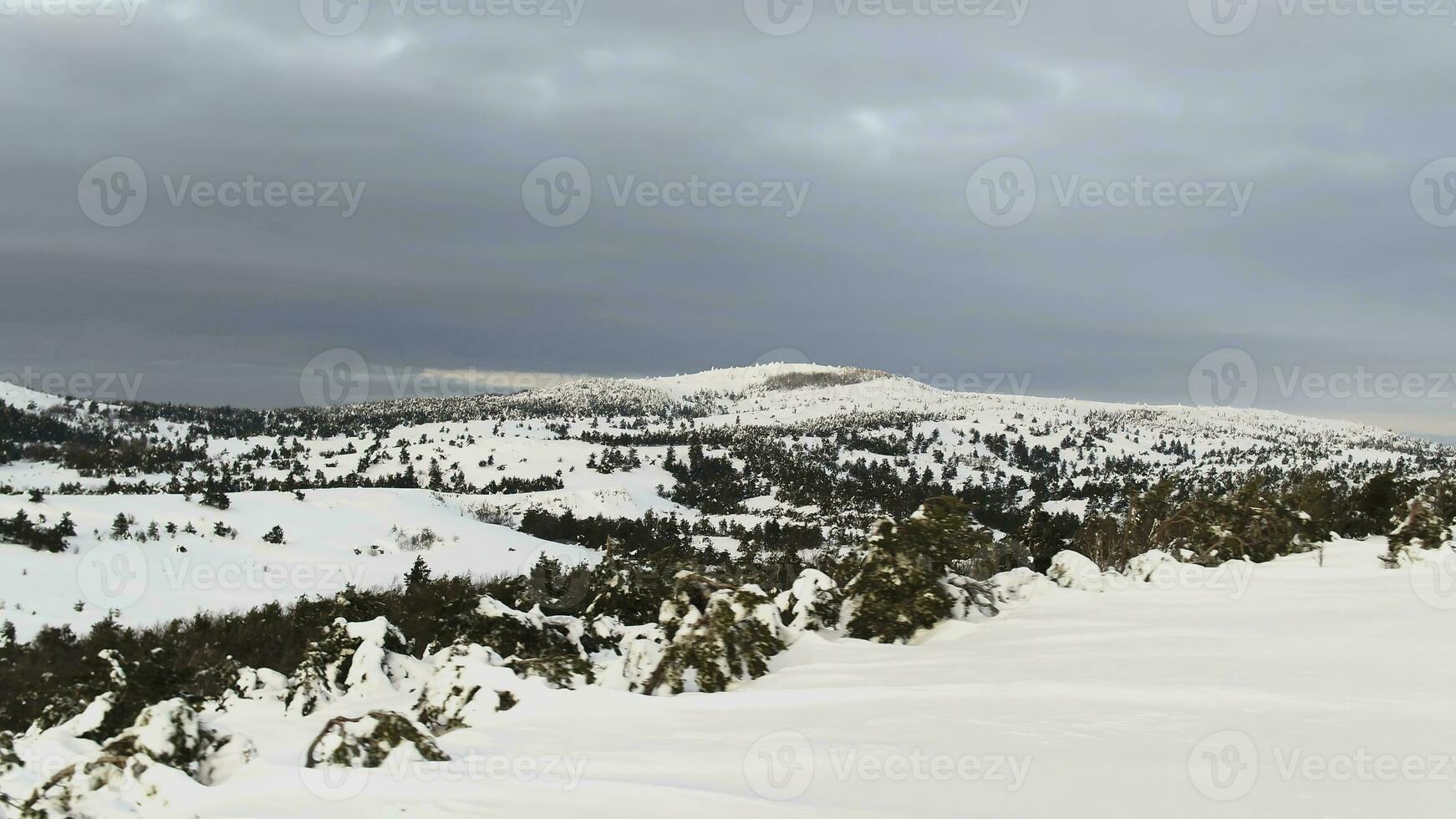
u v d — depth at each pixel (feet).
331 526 380.99
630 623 60.95
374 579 297.53
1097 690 25.04
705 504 569.23
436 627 53.21
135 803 23.30
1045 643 33.27
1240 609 35.83
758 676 34.06
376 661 43.57
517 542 387.14
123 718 45.34
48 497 365.40
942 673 29.58
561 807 19.24
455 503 474.49
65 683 63.67
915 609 38.78
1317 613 33.50
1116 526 66.59
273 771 23.73
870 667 32.04
